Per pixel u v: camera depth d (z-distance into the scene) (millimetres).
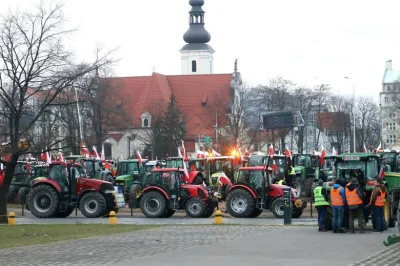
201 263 17578
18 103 38438
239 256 18938
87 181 39656
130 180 48938
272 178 38312
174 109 113188
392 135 142500
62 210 39625
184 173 39344
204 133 122750
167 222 34938
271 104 112312
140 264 17547
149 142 115250
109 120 72375
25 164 50875
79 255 19844
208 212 38531
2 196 35906
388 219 28094
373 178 30672
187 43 165500
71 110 59156
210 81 135875
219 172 50531
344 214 27094
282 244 21859
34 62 34688
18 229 30141
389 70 180625
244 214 36781
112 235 26141
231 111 108062
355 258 18453
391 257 18672
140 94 133125
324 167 46781
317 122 112500
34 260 18875
